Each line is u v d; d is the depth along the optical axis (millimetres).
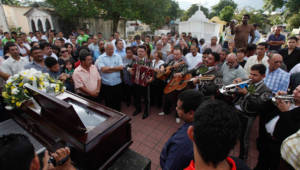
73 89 3871
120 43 5137
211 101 791
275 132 1936
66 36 15242
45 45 4047
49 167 1119
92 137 1328
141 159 1621
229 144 665
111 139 1509
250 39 5520
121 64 3932
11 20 15969
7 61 3201
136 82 3826
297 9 21578
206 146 685
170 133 3453
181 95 1318
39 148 1484
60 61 4316
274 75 2943
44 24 14352
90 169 1366
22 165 799
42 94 1396
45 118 1620
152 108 4570
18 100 1842
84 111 1799
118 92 4027
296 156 1322
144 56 3912
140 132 3480
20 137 851
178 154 1093
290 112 1788
